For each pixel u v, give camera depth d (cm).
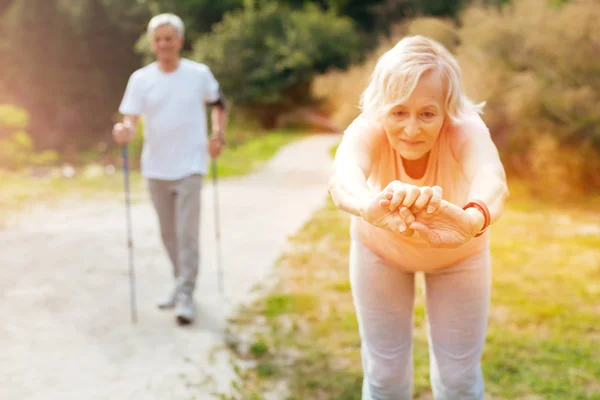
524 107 812
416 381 308
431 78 181
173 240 420
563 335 361
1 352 352
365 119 200
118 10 3150
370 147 195
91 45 3209
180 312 391
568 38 812
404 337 214
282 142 1805
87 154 1734
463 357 207
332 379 314
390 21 2961
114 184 991
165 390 307
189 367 332
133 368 331
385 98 185
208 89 414
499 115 860
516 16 869
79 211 771
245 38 2591
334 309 407
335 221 689
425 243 197
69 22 3156
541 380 304
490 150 186
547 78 832
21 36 3103
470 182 184
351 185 176
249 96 2567
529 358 331
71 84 3156
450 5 2652
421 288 442
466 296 203
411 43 185
